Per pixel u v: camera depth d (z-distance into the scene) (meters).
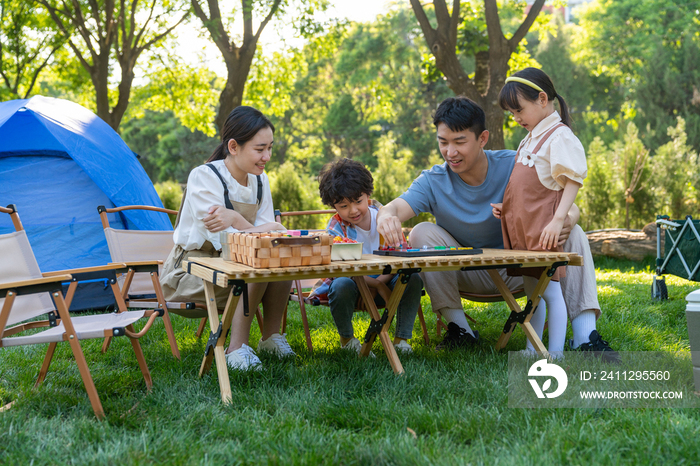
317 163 32.34
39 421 2.12
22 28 13.27
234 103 10.23
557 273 2.75
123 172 5.61
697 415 2.04
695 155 12.05
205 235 2.96
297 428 1.96
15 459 1.80
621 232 8.83
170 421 2.11
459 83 9.45
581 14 26.83
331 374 2.65
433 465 1.68
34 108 5.31
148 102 16.06
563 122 2.84
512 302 2.90
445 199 3.20
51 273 2.76
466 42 10.88
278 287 3.09
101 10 11.81
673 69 20.09
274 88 14.60
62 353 3.38
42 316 4.59
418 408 2.12
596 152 12.65
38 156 5.50
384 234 2.79
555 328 2.83
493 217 3.13
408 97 30.14
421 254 2.57
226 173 3.03
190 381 2.61
